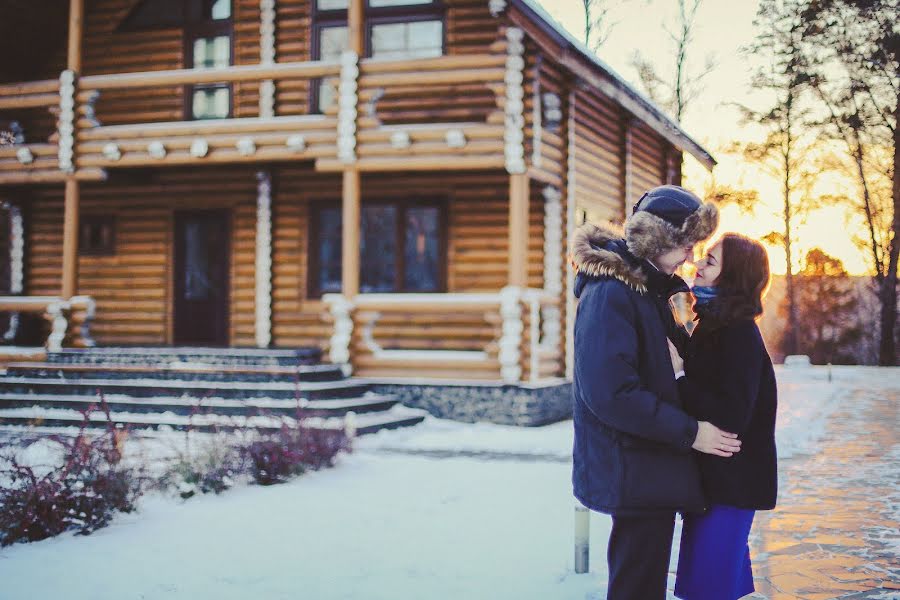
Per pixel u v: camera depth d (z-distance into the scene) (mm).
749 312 3023
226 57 14672
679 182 20109
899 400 16078
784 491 7379
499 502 6789
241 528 5973
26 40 15359
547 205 13391
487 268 13469
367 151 12281
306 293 14297
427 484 7547
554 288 13281
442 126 12031
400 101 13398
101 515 6047
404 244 13797
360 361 12422
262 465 7625
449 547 5426
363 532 5832
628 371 2844
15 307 13711
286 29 14344
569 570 4891
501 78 11844
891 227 31562
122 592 4578
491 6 11680
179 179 14984
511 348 11797
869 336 38000
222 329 14750
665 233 3000
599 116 15031
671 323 3166
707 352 3072
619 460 2928
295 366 11914
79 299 13430
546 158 12812
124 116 14930
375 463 8719
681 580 3197
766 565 5098
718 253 3139
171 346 14039
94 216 15406
